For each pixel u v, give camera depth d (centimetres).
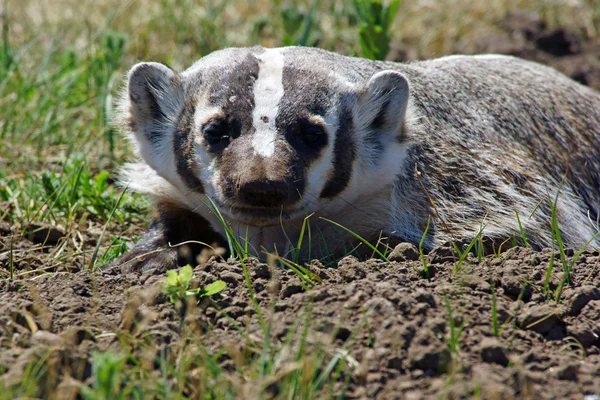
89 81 1524
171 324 730
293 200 868
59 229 1098
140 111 1009
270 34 1803
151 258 992
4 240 1066
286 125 902
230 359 686
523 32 1844
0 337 710
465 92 1149
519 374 654
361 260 1002
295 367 630
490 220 1034
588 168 1218
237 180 855
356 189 987
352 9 1800
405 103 991
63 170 1264
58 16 1828
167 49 1722
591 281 816
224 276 811
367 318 712
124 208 1177
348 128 956
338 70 998
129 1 1861
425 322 712
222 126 914
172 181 995
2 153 1334
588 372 671
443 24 1873
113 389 601
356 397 645
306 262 967
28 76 1474
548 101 1216
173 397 625
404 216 1017
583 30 1883
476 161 1084
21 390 622
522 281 796
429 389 645
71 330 707
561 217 1105
